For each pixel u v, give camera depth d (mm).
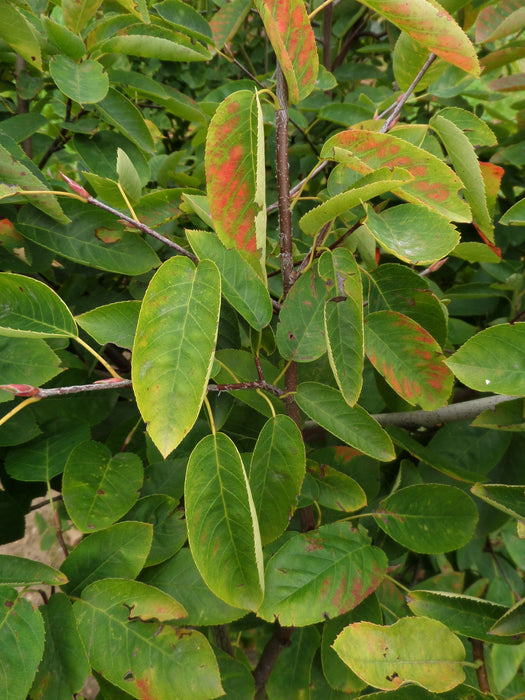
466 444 329
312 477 249
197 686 190
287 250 216
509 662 290
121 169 231
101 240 259
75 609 203
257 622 310
